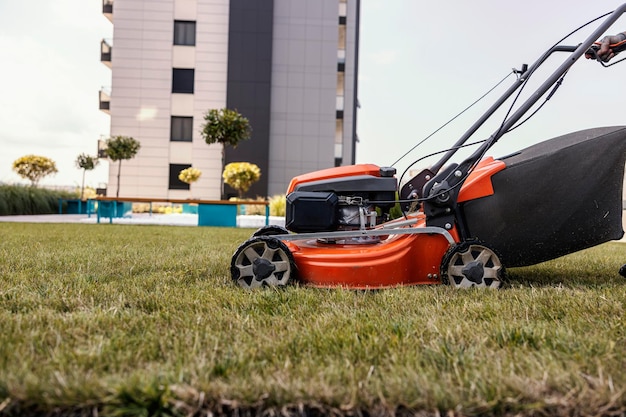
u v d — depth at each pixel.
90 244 5.66
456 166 2.94
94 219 15.26
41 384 1.29
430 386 1.34
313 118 24.84
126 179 24.30
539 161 2.90
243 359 1.54
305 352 1.67
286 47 24.70
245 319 2.07
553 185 2.89
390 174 3.04
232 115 20.83
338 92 26.31
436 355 1.61
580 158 2.87
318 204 2.90
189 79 24.47
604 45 2.93
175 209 23.97
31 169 28.69
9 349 1.62
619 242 9.26
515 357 1.59
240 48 24.22
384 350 1.70
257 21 24.27
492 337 1.84
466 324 1.98
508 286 3.00
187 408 1.25
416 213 3.34
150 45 24.27
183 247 5.48
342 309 2.33
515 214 2.93
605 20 2.81
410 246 2.93
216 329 1.96
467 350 1.68
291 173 24.86
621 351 1.65
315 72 24.83
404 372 1.45
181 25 24.41
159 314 2.16
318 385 1.32
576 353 1.61
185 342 1.75
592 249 6.52
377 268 2.88
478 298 2.57
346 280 2.88
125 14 24.11
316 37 24.81
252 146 24.28
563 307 2.34
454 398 1.28
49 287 2.77
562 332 1.84
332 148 24.88
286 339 1.80
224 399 1.27
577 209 2.89
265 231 3.30
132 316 2.14
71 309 2.32
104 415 1.25
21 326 1.93
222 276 3.38
